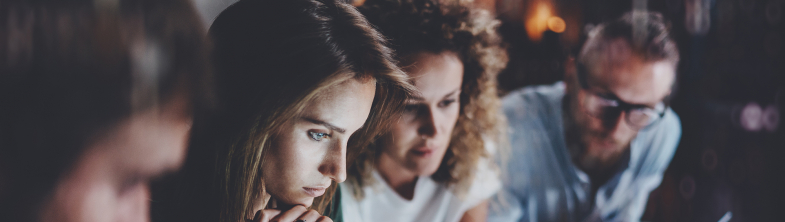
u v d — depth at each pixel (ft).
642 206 4.55
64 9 0.69
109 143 0.81
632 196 4.36
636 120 3.72
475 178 3.05
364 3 2.44
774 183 4.20
